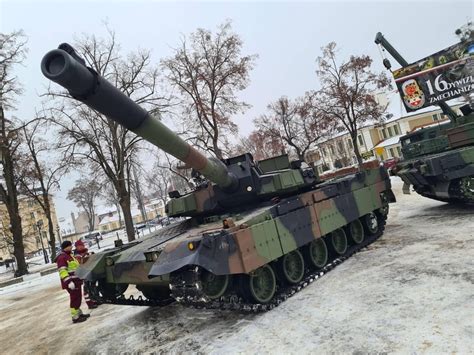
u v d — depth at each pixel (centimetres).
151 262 661
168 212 918
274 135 4138
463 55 1245
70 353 718
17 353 798
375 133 5550
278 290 757
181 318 772
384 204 1173
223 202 855
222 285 657
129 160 2744
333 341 503
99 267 758
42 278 2173
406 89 1332
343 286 722
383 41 1330
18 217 2686
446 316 499
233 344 568
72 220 9812
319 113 3681
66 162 2455
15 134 2583
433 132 1364
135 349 656
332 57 3366
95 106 509
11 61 2536
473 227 946
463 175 1103
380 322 526
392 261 810
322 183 1074
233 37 2692
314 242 870
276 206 760
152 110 2469
